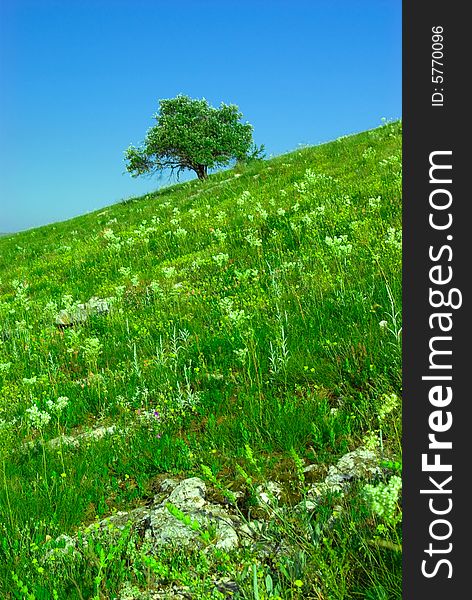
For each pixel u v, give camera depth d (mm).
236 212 19406
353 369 6082
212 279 12359
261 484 4629
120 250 19031
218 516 4270
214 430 5668
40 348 10836
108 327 11266
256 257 12883
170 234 19062
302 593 3256
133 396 7336
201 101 54094
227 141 53812
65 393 8031
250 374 6691
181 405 6445
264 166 29625
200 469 5062
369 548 3443
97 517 4680
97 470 5516
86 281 16906
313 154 27516
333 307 8023
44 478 5297
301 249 12297
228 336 8109
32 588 3648
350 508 3834
